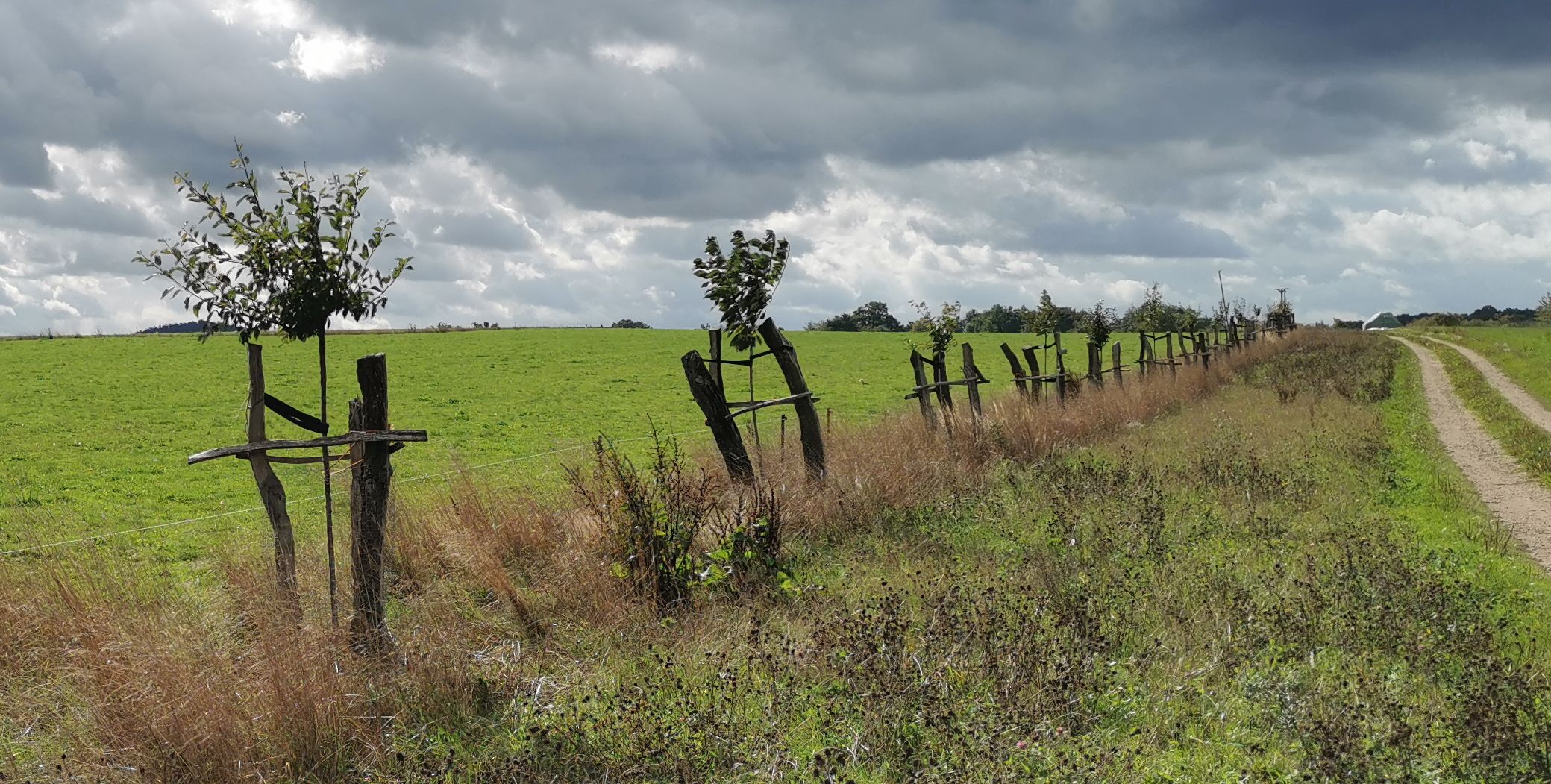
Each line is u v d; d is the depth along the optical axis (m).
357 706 6.20
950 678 6.50
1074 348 59.56
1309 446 16.98
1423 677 6.68
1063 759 5.33
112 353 48.03
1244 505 12.13
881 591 8.77
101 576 7.90
